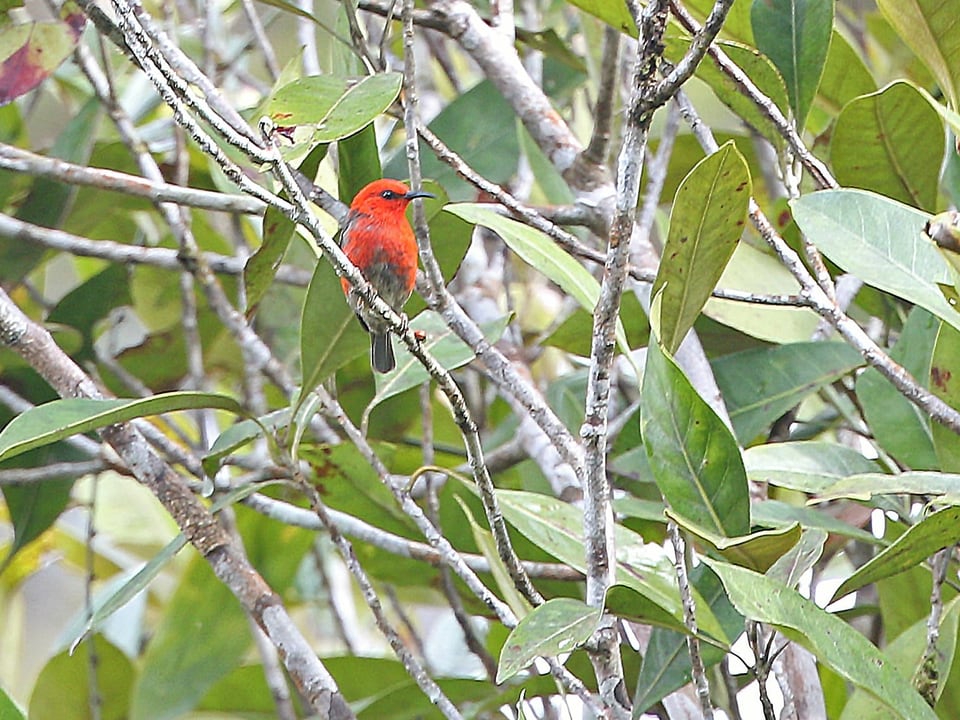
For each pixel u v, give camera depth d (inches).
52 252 417.7
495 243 453.4
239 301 395.2
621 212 194.4
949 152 298.4
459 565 246.7
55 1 324.5
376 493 347.6
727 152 206.5
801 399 319.3
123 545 503.5
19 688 512.1
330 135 229.9
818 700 260.7
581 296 249.9
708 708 204.2
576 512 266.2
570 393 384.8
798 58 269.7
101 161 411.2
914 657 250.8
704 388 306.3
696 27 255.6
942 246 190.2
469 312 408.5
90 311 398.6
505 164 405.4
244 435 298.2
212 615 359.6
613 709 213.3
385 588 387.5
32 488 370.6
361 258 308.2
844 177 290.0
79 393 283.1
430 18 364.5
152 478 276.8
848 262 235.6
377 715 331.9
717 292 254.1
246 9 370.3
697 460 212.7
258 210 312.8
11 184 372.8
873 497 272.1
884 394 289.3
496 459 379.2
